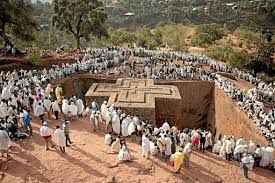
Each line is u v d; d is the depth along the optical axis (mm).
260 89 40312
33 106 27688
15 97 27359
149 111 31578
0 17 46625
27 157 21828
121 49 55500
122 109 31562
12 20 47500
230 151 23594
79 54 51406
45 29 105250
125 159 22078
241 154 23594
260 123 29953
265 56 65312
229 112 36344
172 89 37656
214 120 41375
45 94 30422
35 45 59938
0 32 48156
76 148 23406
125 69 45562
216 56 70625
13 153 22125
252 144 23812
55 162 21531
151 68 44812
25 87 31406
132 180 20484
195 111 43375
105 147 23859
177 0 178000
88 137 25281
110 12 160750
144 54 54281
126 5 175625
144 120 31719
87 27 55312
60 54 51438
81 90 40531
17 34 49719
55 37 71438
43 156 22062
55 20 55188
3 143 21031
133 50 54688
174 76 43594
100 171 21109
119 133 26094
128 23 143375
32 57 45281
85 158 22234
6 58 44875
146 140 22531
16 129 23812
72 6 54062
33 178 20078
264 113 31500
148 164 22094
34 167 20953
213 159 23750
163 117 35312
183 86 42531
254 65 64000
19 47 55312
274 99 38969
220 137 38344
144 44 76250
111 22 143000
